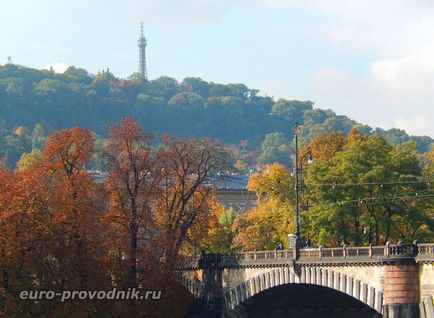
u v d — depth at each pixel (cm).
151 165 17500
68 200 16250
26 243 15825
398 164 18600
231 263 17475
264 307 17625
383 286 14525
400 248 14312
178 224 17850
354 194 18475
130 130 17475
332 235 18550
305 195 19238
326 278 15538
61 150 16938
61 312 15800
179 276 18088
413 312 14150
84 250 16212
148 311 16738
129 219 16912
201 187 18325
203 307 18175
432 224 18188
